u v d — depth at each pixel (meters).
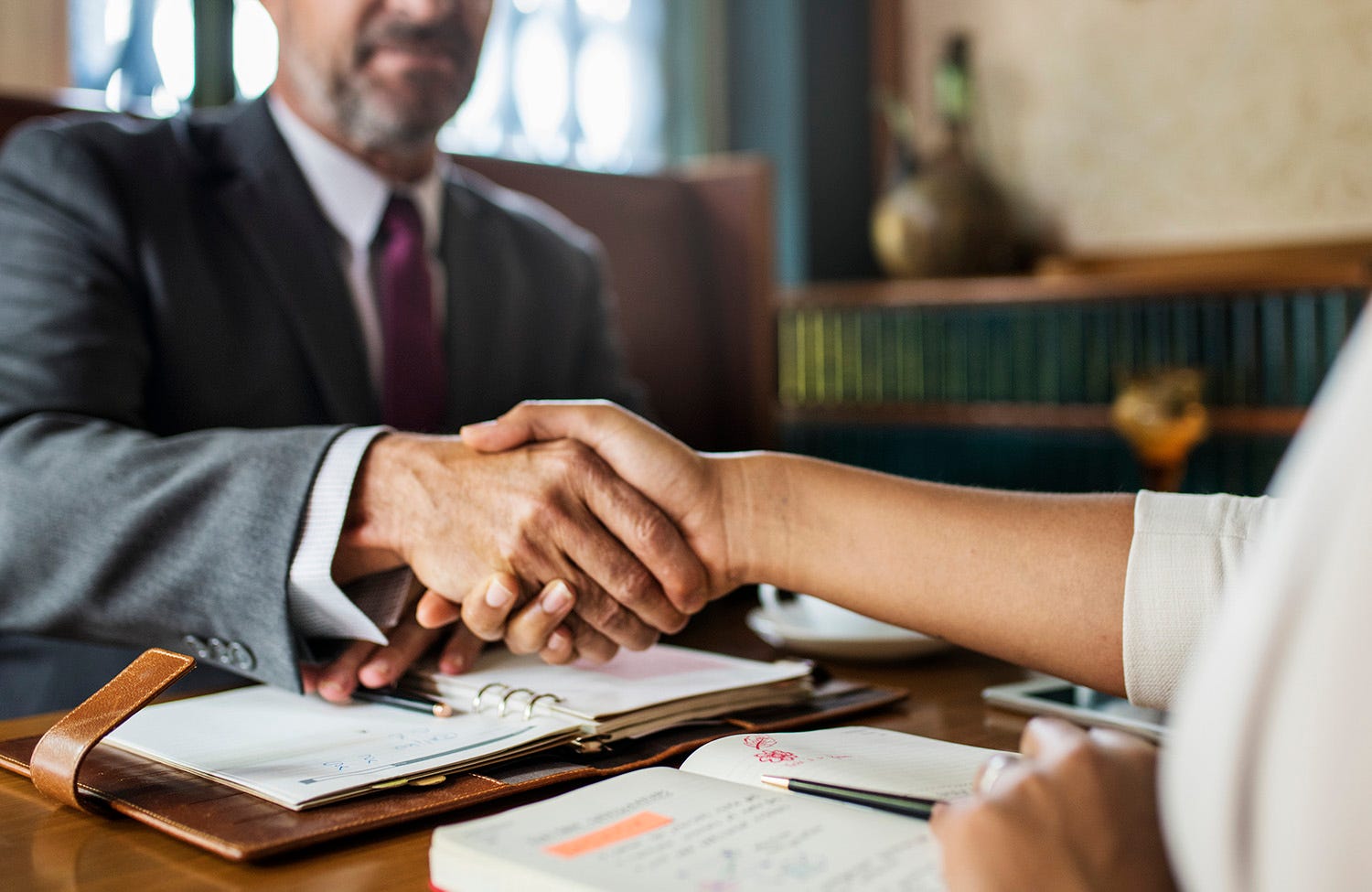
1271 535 0.31
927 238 3.07
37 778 0.60
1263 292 2.41
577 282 1.79
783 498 0.85
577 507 0.86
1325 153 2.79
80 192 1.33
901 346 2.92
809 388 3.10
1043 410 2.69
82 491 0.90
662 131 3.29
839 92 3.35
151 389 1.34
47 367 1.17
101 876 0.52
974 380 2.80
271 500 0.85
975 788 0.46
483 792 0.60
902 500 0.82
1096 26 3.12
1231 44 2.91
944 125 3.26
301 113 1.50
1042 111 3.23
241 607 0.83
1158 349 2.54
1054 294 2.66
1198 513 0.73
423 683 0.84
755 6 3.29
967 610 0.76
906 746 0.67
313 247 1.45
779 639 1.03
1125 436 2.37
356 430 0.91
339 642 0.86
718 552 0.86
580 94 3.11
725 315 2.43
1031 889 0.38
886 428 2.95
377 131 1.47
